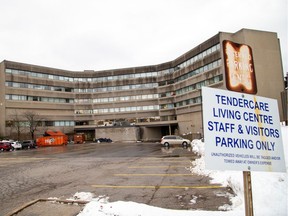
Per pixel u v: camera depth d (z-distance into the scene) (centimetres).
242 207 593
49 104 6128
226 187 827
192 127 5150
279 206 524
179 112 5606
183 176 1070
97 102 6631
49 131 5556
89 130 6756
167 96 6019
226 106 323
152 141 5488
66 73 6550
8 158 2362
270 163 335
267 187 618
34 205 680
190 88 5266
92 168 1447
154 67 6281
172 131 6300
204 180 962
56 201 712
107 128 6119
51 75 6294
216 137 305
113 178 1097
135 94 6372
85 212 579
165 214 525
